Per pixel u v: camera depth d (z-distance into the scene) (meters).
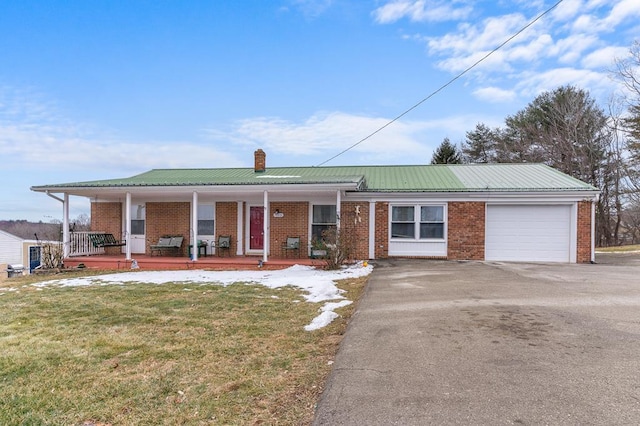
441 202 14.02
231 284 9.55
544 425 2.59
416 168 17.98
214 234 15.30
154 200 15.68
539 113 32.50
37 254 13.63
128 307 7.24
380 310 6.11
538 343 4.29
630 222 28.39
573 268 11.11
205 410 3.23
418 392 3.16
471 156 40.41
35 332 5.69
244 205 15.17
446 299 6.77
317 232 14.67
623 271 10.30
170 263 13.34
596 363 3.68
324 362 4.25
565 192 13.25
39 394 3.62
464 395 3.07
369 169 18.09
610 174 28.33
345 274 10.91
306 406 3.22
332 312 6.43
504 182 14.54
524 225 13.74
